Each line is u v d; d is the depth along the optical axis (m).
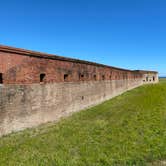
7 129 9.00
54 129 10.16
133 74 36.34
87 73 17.38
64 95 13.55
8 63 8.91
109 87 23.34
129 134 8.38
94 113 14.59
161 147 6.82
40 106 11.13
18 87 9.55
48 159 6.28
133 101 19.12
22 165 5.93
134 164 5.86
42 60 11.27
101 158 6.17
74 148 7.19
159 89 27.94
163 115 11.69
